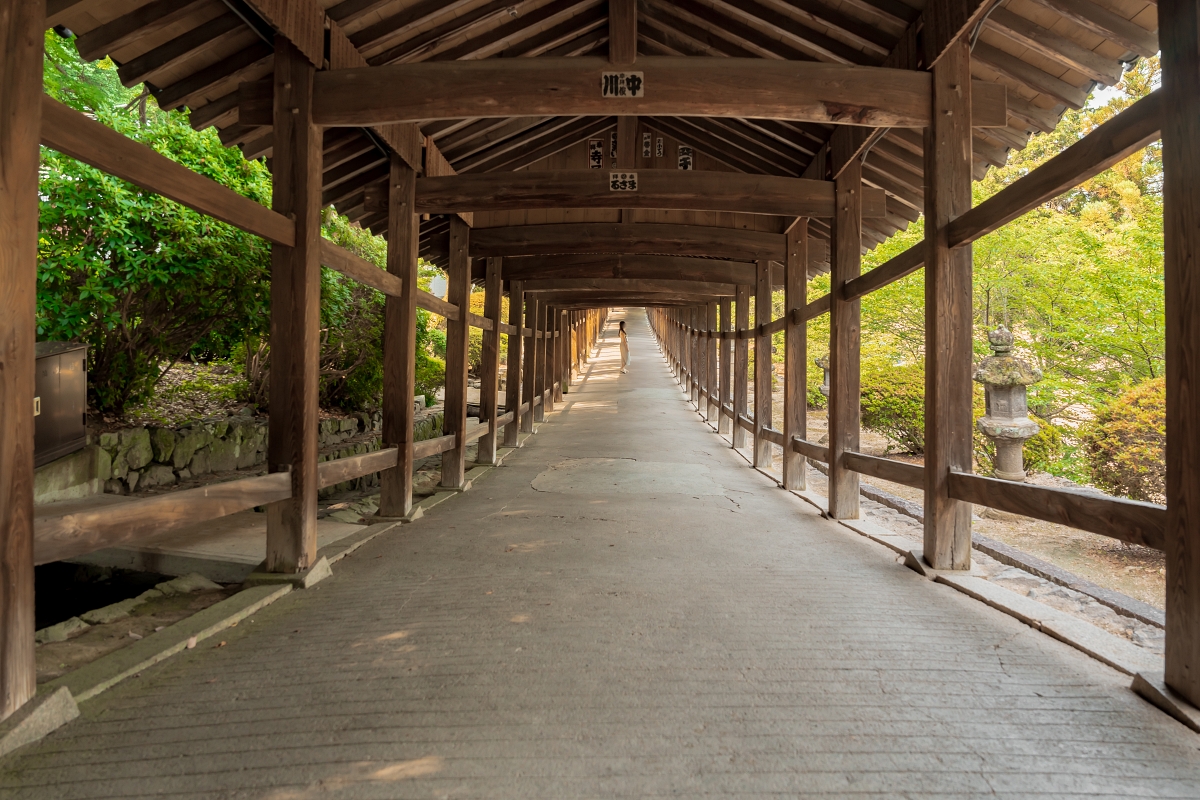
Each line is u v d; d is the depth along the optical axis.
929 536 3.72
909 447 9.73
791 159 6.22
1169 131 2.08
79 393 4.84
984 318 12.61
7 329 1.85
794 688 2.23
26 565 1.93
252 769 1.77
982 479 3.31
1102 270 10.48
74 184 4.68
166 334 5.98
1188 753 1.86
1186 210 2.04
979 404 9.13
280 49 3.58
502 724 1.99
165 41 3.48
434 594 3.24
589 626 2.80
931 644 2.62
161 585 3.37
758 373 8.12
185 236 5.28
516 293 9.55
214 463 6.29
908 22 3.87
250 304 5.94
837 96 3.72
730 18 4.53
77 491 4.82
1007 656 2.51
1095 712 2.08
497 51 4.73
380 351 8.76
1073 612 3.43
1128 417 5.74
